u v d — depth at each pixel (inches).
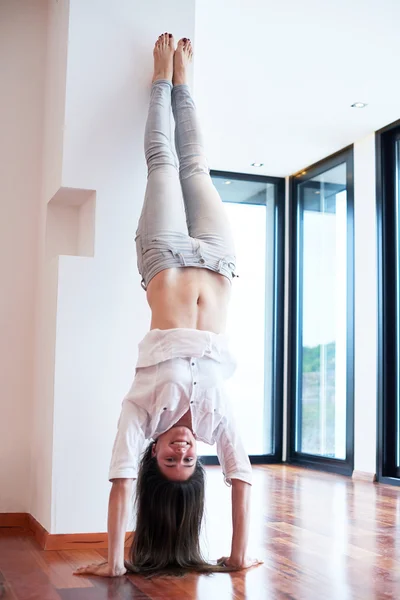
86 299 114.9
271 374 267.7
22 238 134.4
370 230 221.8
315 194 256.2
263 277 268.4
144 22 124.7
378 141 218.8
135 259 118.8
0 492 127.5
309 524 136.9
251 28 157.8
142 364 97.3
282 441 265.1
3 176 134.4
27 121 136.7
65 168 117.4
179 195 110.4
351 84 185.5
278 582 91.2
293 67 176.2
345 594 86.4
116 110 121.2
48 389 116.3
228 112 204.5
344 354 235.5
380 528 133.6
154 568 94.3
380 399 213.5
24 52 137.8
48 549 108.2
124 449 93.7
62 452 110.7
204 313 103.0
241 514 98.9
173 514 96.5
